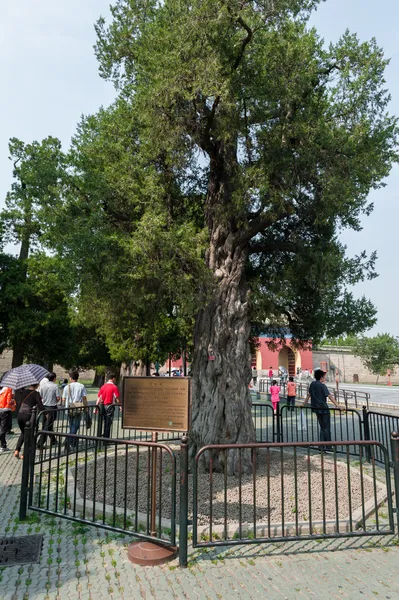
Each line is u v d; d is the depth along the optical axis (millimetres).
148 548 4305
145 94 8133
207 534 4742
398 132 8367
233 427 7645
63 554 4422
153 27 8500
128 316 10633
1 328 17969
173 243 7074
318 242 9648
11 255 18266
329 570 4098
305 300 10695
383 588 3770
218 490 6477
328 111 8234
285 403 22594
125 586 3775
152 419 4586
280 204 7594
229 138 7574
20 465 8664
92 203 7895
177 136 7742
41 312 17516
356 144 7820
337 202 7750
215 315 8086
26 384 9773
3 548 4535
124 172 9023
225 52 7184
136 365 24484
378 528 4836
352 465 8375
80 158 8016
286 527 4879
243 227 8375
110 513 5375
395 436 4891
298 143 7766
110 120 9938
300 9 7559
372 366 56562
